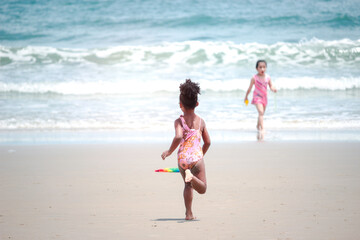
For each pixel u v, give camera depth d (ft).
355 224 25.25
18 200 33.01
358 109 93.97
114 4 205.98
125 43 171.73
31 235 23.82
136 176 42.98
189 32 181.88
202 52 151.23
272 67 139.03
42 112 96.48
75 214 28.73
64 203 31.94
